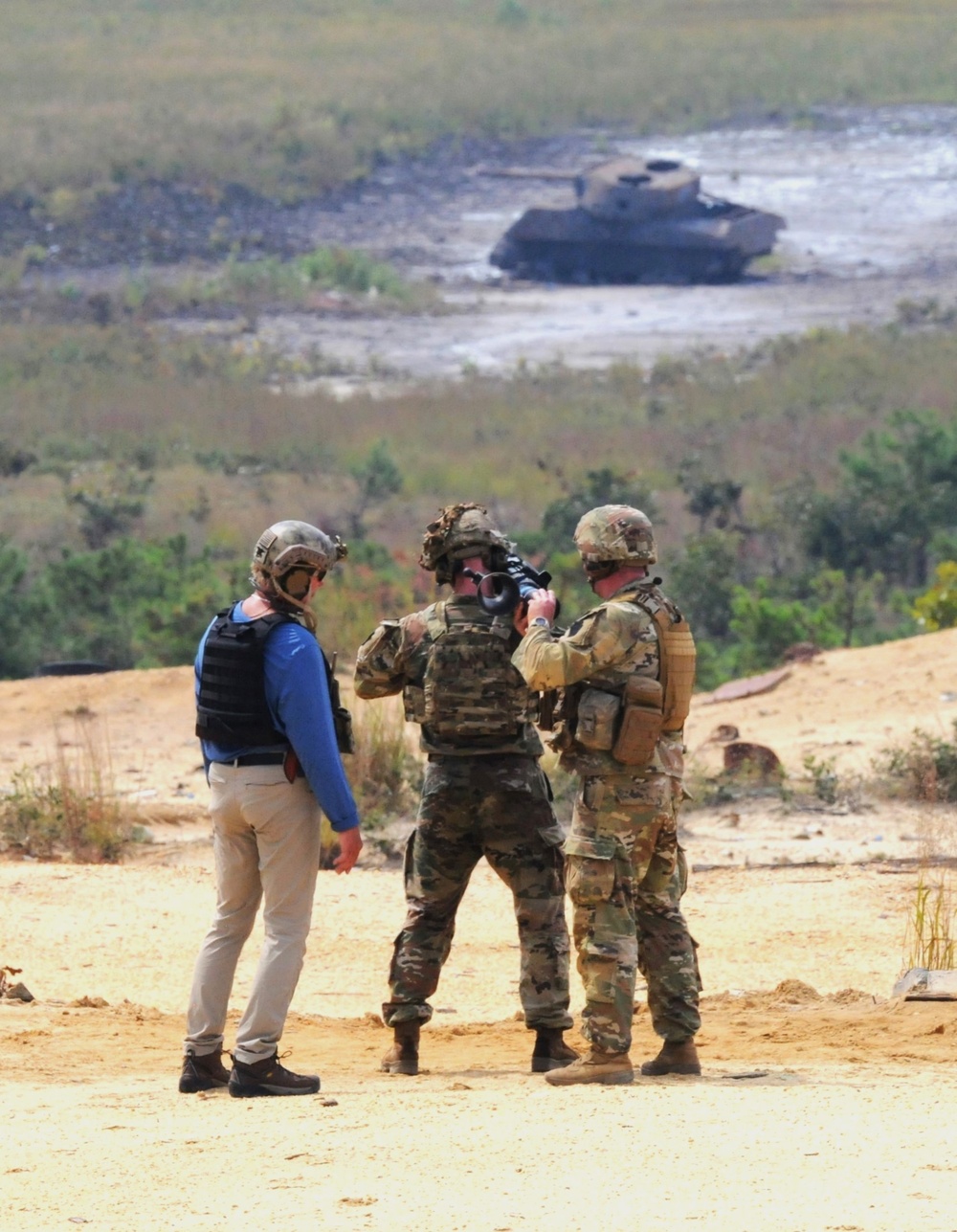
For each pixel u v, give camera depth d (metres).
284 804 19.78
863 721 59.44
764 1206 13.70
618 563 20.52
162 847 46.19
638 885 21.05
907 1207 13.53
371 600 77.12
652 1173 14.88
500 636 21.30
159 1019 28.27
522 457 166.00
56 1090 20.56
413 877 21.98
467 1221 13.59
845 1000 28.83
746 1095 18.62
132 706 66.94
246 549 130.62
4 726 64.81
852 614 100.25
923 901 33.31
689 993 20.98
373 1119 17.72
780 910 38.31
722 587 109.88
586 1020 20.41
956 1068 21.22
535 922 21.58
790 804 48.78
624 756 20.19
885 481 129.62
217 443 178.62
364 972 33.75
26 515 145.50
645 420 184.75
